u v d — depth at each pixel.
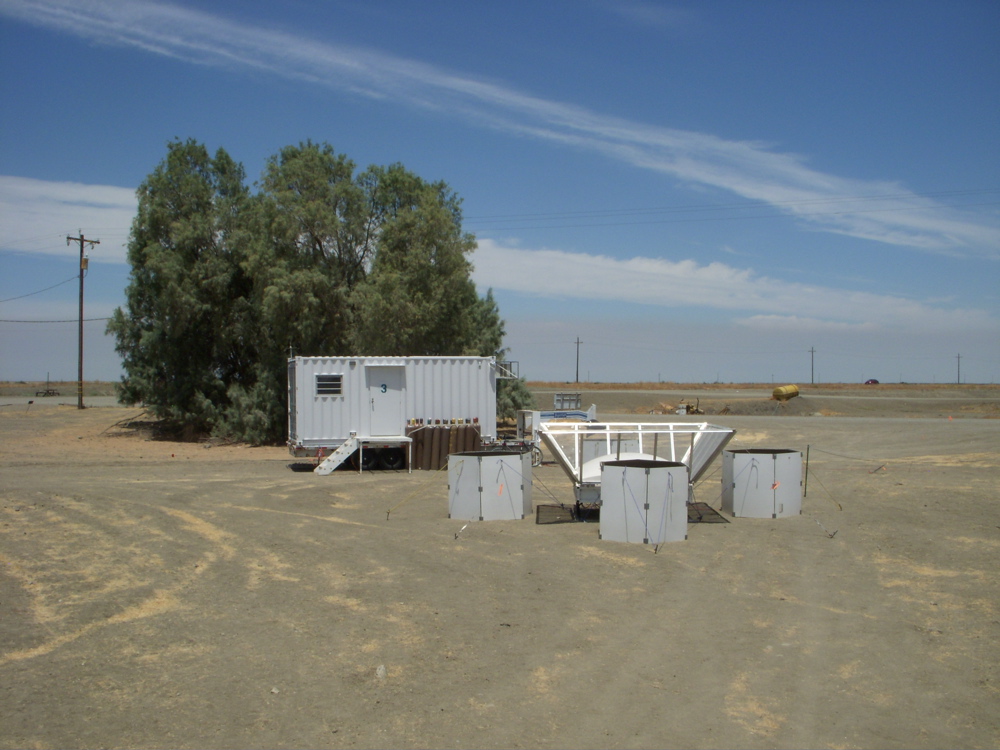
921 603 8.40
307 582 9.27
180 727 5.43
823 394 82.94
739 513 13.30
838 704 5.85
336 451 21.66
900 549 10.84
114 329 34.44
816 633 7.45
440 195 35.25
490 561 10.34
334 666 6.59
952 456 22.72
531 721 5.54
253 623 7.73
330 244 33.34
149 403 33.72
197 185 33.25
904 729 5.45
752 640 7.25
